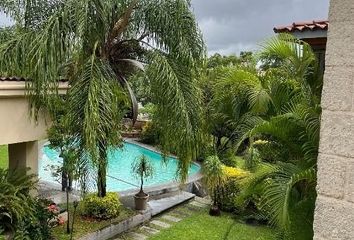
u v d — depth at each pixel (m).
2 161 14.19
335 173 1.25
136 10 9.00
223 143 11.19
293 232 3.69
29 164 7.89
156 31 8.95
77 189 10.71
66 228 8.29
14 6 8.62
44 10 8.68
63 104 7.56
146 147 19.31
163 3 8.96
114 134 7.95
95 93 7.33
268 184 3.74
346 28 1.22
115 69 9.21
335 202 1.26
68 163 7.51
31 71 7.09
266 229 9.20
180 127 8.44
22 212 6.84
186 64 8.81
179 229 9.40
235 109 6.11
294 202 3.77
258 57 4.51
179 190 12.20
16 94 6.80
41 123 7.57
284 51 4.34
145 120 21.80
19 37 7.83
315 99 4.14
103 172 8.37
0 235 6.44
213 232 9.23
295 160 4.18
